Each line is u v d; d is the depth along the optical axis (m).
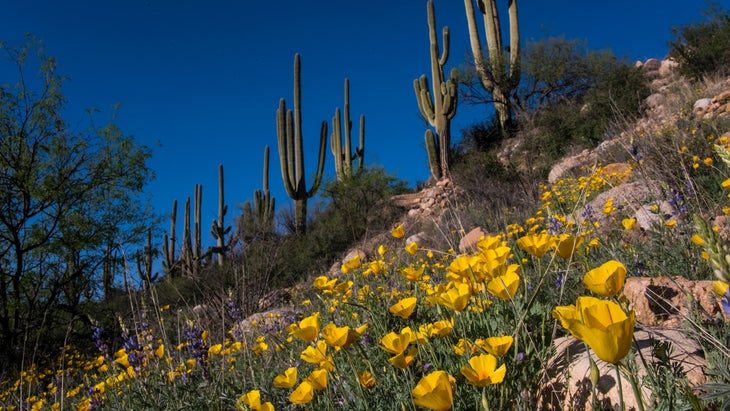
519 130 16.59
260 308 7.08
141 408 3.05
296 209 17.81
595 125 13.16
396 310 1.91
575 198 6.68
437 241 8.10
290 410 2.22
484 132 19.28
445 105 17.06
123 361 3.22
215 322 5.47
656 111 11.83
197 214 20.28
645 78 15.73
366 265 4.58
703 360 1.64
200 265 13.34
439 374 1.25
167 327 5.08
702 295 2.24
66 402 4.69
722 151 1.17
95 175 13.04
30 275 11.41
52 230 11.98
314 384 1.70
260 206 19.28
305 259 12.88
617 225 4.37
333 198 16.94
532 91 18.52
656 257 3.14
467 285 1.87
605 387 1.62
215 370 3.21
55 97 12.34
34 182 12.10
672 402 1.31
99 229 12.34
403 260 5.59
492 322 2.12
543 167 12.56
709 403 1.42
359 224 14.20
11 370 7.73
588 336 0.78
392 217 15.10
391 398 1.93
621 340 0.78
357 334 1.83
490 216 8.36
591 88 15.97
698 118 7.86
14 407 4.28
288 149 18.17
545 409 1.78
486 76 18.88
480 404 1.65
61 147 12.45
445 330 1.92
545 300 2.51
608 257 3.36
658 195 4.42
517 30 18.75
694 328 1.77
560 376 1.79
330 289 2.72
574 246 1.63
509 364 1.75
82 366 6.52
